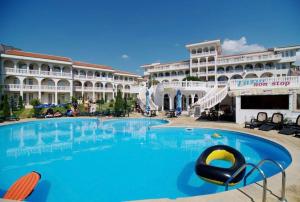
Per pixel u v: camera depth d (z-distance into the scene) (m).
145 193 6.65
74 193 6.64
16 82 39.16
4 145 13.39
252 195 4.54
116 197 6.37
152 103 33.97
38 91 40.38
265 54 45.34
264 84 19.31
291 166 6.68
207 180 5.90
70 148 12.56
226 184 5.27
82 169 8.82
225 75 49.66
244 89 19.38
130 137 15.86
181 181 7.57
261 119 16.86
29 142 14.25
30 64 40.72
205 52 52.44
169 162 9.79
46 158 10.48
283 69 43.50
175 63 61.78
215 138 15.09
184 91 31.75
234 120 21.22
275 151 10.77
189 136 15.90
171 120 22.89
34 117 28.00
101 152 11.64
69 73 45.97
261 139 12.19
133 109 36.91
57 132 18.20
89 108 33.88
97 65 56.94
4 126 20.02
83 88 49.41
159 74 62.66
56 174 8.23
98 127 21.17
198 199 4.29
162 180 7.66
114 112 30.08
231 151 6.96
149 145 13.24
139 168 8.95
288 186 5.06
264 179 4.15
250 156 10.66
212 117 22.48
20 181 6.01
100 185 7.22
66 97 47.09
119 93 30.97
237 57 48.41
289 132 12.95
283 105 17.88
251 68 48.25
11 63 38.47
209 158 6.91
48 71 42.09
